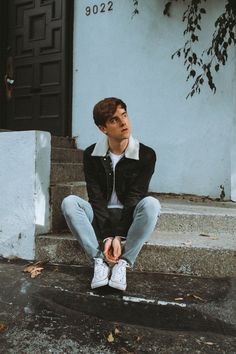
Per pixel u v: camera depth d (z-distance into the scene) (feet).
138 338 5.86
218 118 12.02
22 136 8.71
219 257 7.73
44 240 8.71
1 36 16.24
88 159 7.66
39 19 15.58
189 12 12.53
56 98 15.29
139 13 13.43
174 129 12.76
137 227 6.98
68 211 7.22
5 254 9.12
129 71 13.62
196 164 12.38
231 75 11.82
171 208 10.11
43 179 8.91
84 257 8.45
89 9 14.43
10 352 5.54
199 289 7.11
